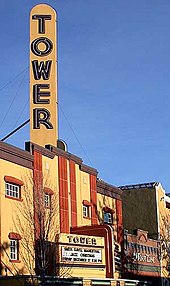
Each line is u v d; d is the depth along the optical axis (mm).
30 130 43969
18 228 36719
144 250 53406
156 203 58625
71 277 36188
